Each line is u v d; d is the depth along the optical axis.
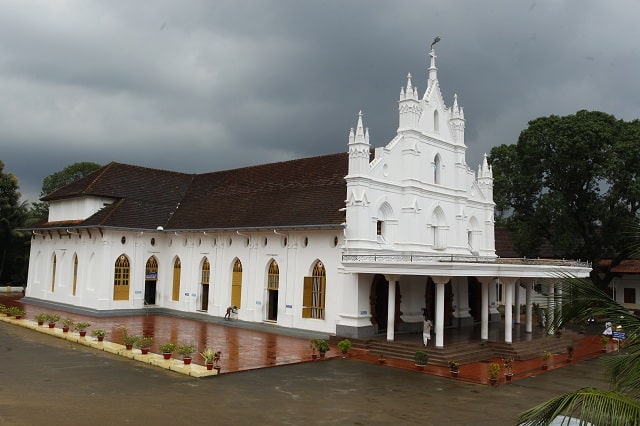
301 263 32.03
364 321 28.81
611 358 10.28
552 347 29.30
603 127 41.28
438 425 14.97
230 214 37.75
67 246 42.41
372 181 30.00
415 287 31.41
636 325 10.01
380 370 22.34
